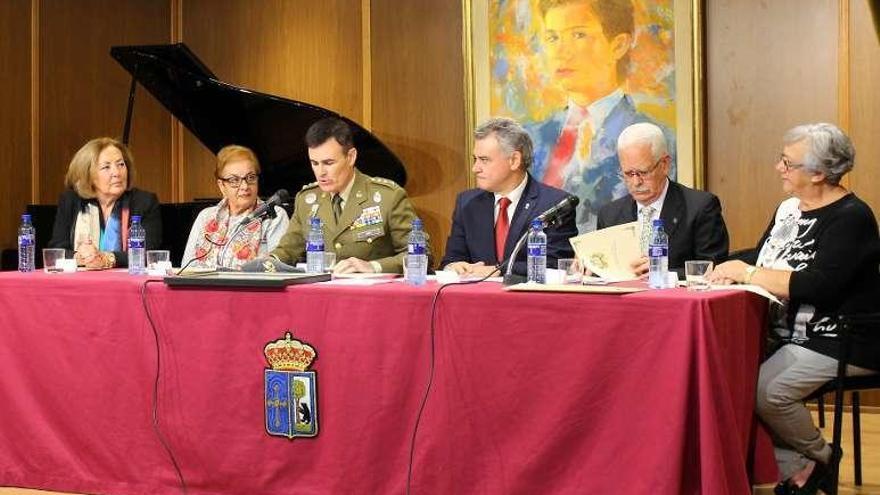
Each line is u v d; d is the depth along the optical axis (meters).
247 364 3.32
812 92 5.49
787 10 5.54
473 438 3.03
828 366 3.28
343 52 6.81
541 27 6.11
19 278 3.63
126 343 3.48
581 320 2.88
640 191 3.87
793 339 3.40
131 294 3.47
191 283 3.36
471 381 3.02
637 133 3.84
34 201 6.49
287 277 3.31
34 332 3.61
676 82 5.74
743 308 3.03
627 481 2.83
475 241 4.13
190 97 5.68
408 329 3.10
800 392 3.30
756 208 5.64
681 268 3.85
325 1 6.85
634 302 2.82
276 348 3.27
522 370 2.96
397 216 4.28
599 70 5.96
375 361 3.14
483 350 3.00
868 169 5.33
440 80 6.51
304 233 4.39
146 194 5.02
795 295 3.22
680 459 2.74
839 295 3.34
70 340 3.56
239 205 4.50
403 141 6.63
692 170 5.71
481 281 3.37
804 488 3.38
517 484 2.97
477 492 3.03
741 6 5.65
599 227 4.09
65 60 6.69
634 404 2.82
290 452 3.28
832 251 3.26
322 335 3.21
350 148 4.28
